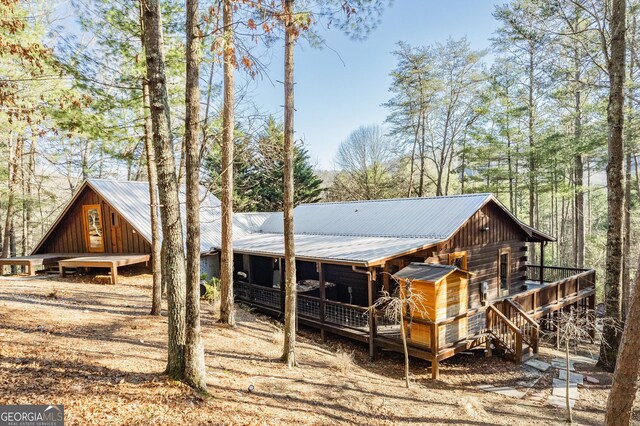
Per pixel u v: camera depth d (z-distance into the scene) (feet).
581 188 62.44
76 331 22.79
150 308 31.37
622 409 18.57
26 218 67.97
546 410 24.00
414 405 22.18
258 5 17.78
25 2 28.43
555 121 69.51
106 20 24.43
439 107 88.99
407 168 106.83
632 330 18.30
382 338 31.71
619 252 31.81
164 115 16.02
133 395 14.90
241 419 15.20
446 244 39.63
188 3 17.90
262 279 53.21
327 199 115.96
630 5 43.29
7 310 25.14
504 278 48.73
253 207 90.99
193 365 16.65
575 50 41.81
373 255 33.58
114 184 50.67
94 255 45.91
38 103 24.45
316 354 29.22
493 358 33.17
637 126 48.08
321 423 17.02
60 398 13.79
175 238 16.48
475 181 93.97
